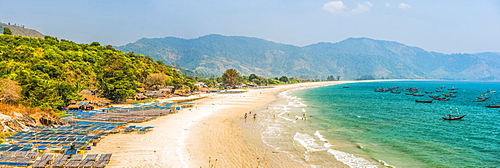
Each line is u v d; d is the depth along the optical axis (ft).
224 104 351.25
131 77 417.28
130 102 345.31
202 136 173.99
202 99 415.64
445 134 190.08
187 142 158.92
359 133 190.19
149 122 215.51
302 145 159.12
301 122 228.22
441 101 430.61
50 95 242.37
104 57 581.53
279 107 328.08
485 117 266.98
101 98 334.44
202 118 237.66
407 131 198.08
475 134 190.60
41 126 182.29
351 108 325.62
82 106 276.41
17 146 131.85
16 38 518.78
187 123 213.46
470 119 253.03
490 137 182.19
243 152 144.97
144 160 127.65
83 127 181.37
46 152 131.13
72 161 118.42
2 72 318.04
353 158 138.00
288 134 184.75
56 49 490.08
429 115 275.59
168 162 126.21
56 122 191.62
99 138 156.46
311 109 312.71
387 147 157.58
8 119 163.63
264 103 374.63
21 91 224.94
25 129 168.96
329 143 164.35
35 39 542.98
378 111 300.81
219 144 157.89
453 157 141.49
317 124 220.23
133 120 216.13
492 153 148.15
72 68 437.17
